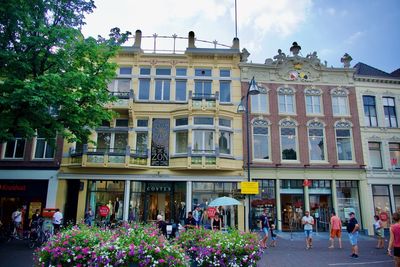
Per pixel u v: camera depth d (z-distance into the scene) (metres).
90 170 20.48
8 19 11.38
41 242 15.45
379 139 23.55
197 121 21.45
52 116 12.87
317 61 24.11
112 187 20.75
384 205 22.45
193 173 20.92
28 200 20.30
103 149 21.28
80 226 8.04
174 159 20.91
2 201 20.30
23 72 12.08
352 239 13.20
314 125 23.08
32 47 12.05
